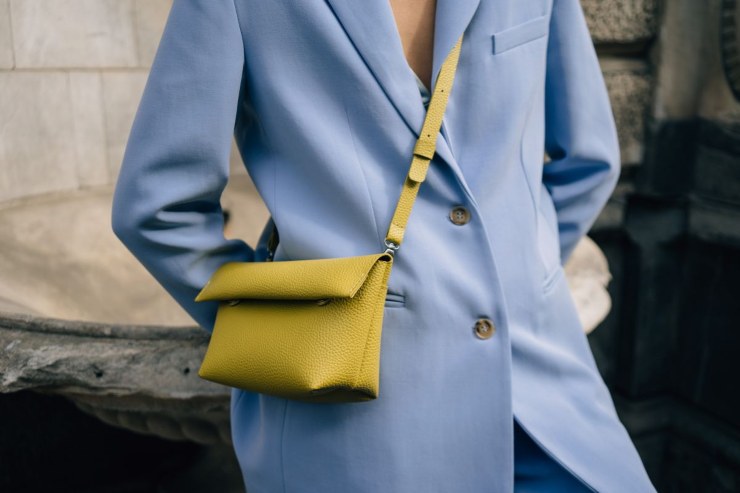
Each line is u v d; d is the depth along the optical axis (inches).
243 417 47.7
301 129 38.7
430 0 39.6
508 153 39.9
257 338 39.4
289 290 38.1
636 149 108.1
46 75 93.6
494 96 39.6
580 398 43.1
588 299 70.4
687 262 110.7
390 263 37.4
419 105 38.6
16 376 56.8
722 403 104.9
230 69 38.5
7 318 62.1
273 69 38.6
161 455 104.3
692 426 110.6
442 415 39.4
